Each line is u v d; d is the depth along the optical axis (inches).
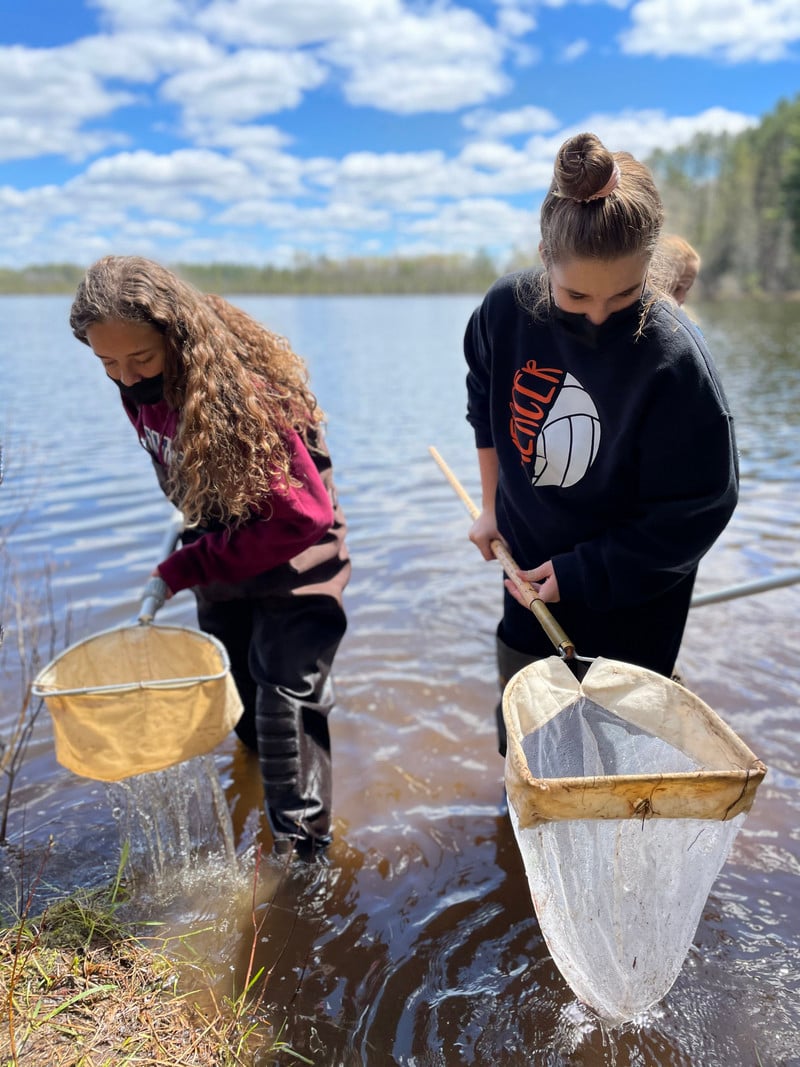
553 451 80.7
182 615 156.0
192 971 79.5
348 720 123.3
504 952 82.4
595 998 68.4
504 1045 72.0
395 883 92.5
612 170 62.2
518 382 81.5
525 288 79.0
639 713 72.3
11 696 127.9
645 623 84.8
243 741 115.3
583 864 61.7
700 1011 74.5
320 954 82.3
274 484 84.5
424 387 480.1
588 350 74.4
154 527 207.6
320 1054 71.1
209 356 81.6
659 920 64.1
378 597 164.1
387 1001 76.7
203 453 82.6
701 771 60.6
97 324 78.0
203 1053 69.6
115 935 82.7
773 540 190.7
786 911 86.0
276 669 94.0
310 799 94.5
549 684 73.8
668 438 73.0
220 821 96.3
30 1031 69.1
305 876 92.7
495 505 96.5
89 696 79.7
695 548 76.2
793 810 100.9
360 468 275.1
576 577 80.0
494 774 111.7
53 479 254.1
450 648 143.6
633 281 67.6
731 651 138.3
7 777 110.6
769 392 425.1
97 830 100.5
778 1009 74.5
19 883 90.6
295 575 93.4
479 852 97.3
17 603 135.6
